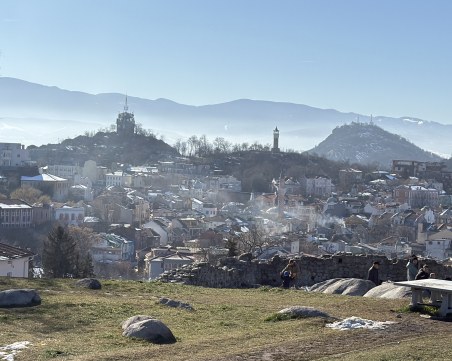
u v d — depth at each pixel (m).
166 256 152.62
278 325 23.56
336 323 23.36
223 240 166.00
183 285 34.00
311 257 42.69
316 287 36.16
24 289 27.17
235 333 22.42
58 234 100.00
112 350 20.19
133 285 32.53
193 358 19.22
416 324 23.39
